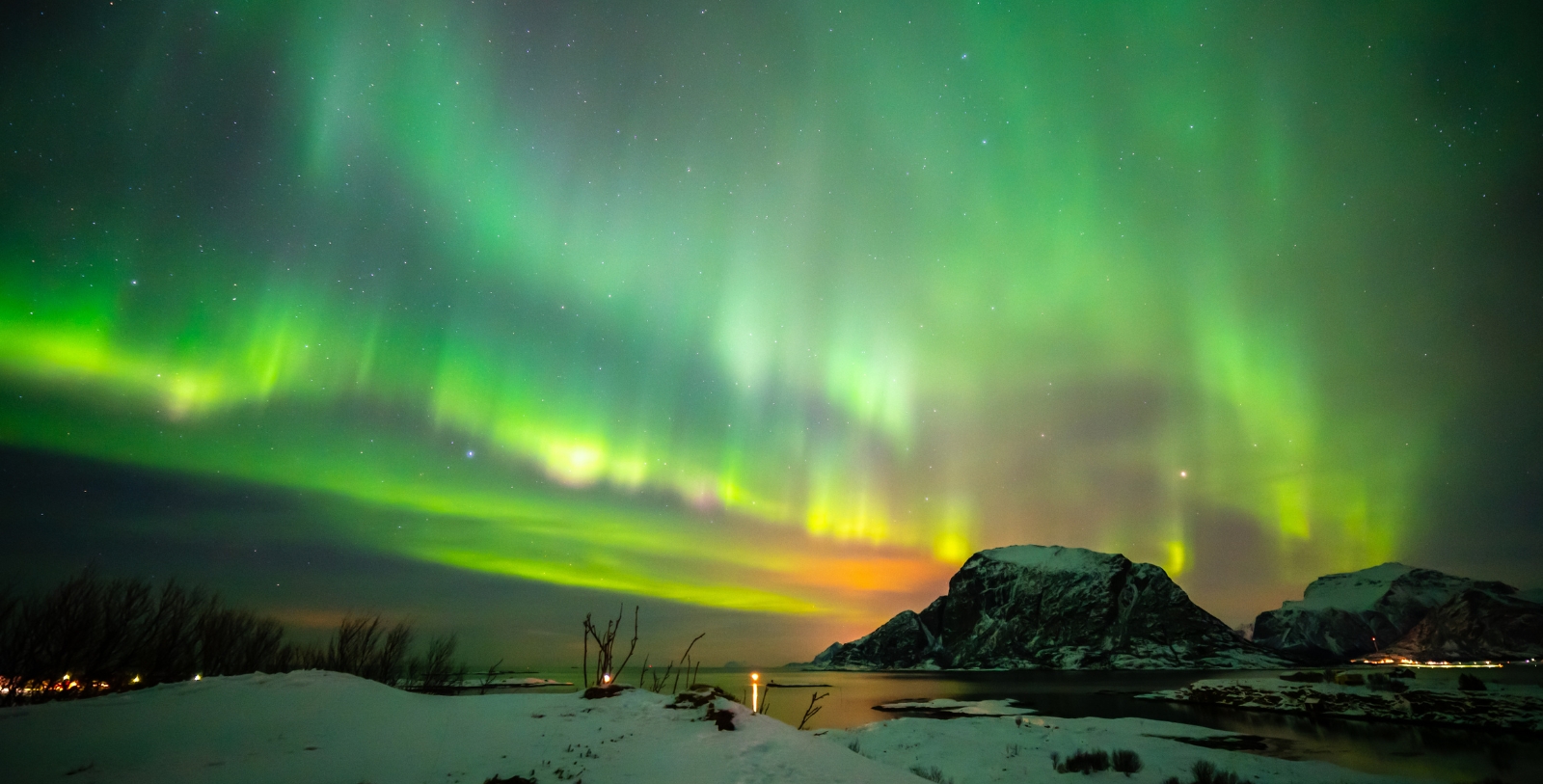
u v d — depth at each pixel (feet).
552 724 35.27
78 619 66.69
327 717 34.12
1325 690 201.77
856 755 33.22
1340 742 126.72
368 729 32.78
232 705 35.17
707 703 39.73
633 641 48.80
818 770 30.40
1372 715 173.99
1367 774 81.30
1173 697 261.65
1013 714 202.59
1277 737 134.31
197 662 81.30
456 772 27.76
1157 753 93.76
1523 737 132.98
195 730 31.17
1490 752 113.50
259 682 39.40
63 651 64.44
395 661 99.50
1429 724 156.97
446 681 99.86
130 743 29.04
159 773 25.86
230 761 27.61
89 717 32.09
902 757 87.25
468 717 35.91
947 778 75.10
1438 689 186.50
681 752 31.78
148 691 37.11
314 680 40.19
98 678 67.31
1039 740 100.42
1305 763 89.66
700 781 28.30
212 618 84.99
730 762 30.73
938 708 230.27
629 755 31.17
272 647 93.71
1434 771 95.55
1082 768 79.36
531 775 27.94
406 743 31.04
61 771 25.70
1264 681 257.96
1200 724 160.97
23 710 32.86
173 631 78.38
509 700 40.27
